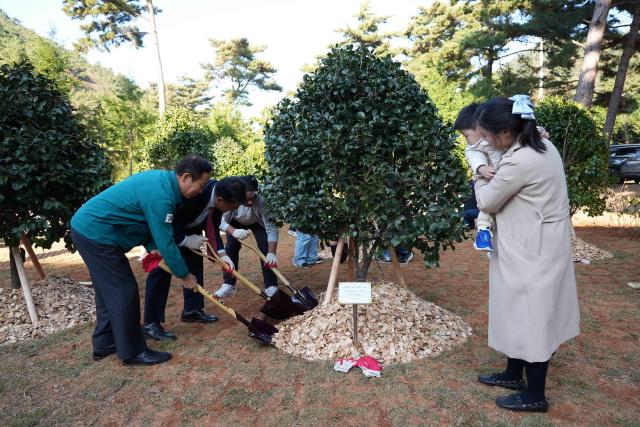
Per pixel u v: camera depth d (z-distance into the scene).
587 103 13.95
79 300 4.66
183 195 3.32
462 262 6.36
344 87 3.47
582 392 2.76
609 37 17.00
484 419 2.50
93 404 2.81
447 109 13.59
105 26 21.28
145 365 3.35
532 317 2.41
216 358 3.43
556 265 2.41
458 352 3.38
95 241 3.19
